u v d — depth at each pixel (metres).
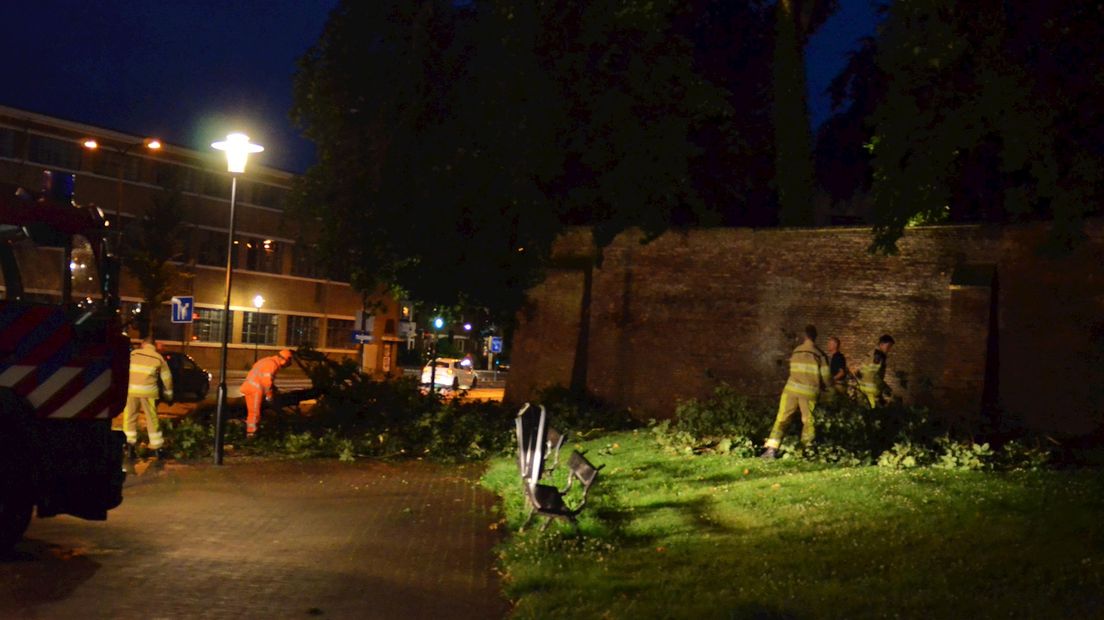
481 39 23.38
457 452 18.69
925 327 19.50
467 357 63.12
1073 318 17.75
